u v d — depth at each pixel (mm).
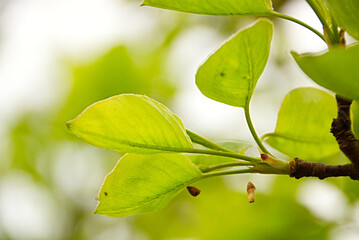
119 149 444
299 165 462
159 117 443
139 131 442
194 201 741
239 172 467
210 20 860
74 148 838
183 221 763
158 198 467
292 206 652
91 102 823
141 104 441
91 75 824
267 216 657
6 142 851
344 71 395
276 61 784
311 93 517
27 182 833
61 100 846
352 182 542
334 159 565
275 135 524
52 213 817
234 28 843
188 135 466
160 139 446
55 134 846
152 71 838
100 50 854
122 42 859
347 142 457
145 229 779
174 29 869
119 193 460
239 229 663
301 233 646
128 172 459
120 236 790
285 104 519
